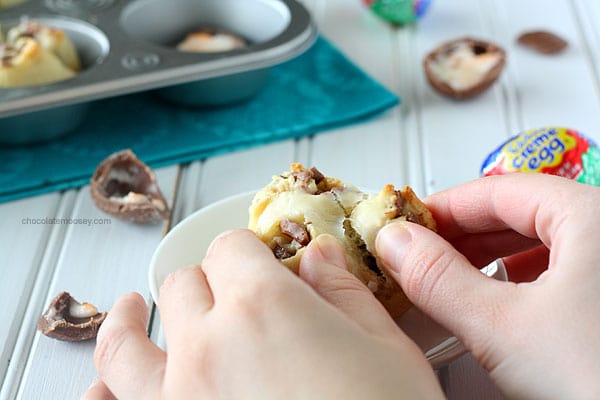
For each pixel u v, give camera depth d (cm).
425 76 60
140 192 49
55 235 47
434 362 35
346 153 53
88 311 42
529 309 29
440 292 30
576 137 46
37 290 44
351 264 34
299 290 28
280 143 54
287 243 35
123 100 57
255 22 62
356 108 56
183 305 29
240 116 56
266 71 56
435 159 53
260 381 26
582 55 63
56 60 56
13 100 50
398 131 55
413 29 67
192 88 55
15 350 41
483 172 47
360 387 26
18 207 49
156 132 54
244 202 43
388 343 28
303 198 35
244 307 28
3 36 59
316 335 27
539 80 61
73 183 50
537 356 28
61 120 52
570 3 70
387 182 51
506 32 66
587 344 28
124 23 59
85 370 40
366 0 67
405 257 31
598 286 29
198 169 52
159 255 40
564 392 28
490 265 38
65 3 60
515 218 34
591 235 30
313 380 26
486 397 38
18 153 52
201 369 27
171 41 63
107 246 46
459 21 68
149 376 30
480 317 29
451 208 37
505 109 58
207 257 30
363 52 64
